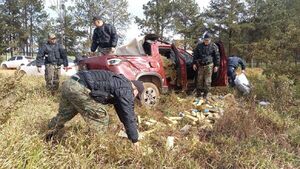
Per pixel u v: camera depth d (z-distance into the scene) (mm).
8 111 4727
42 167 3766
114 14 38125
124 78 4785
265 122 6879
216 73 8797
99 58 7578
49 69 8930
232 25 39938
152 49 8102
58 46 9078
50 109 6449
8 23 44562
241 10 41969
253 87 9906
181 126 6543
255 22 41656
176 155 4969
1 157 3604
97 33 8211
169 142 5449
